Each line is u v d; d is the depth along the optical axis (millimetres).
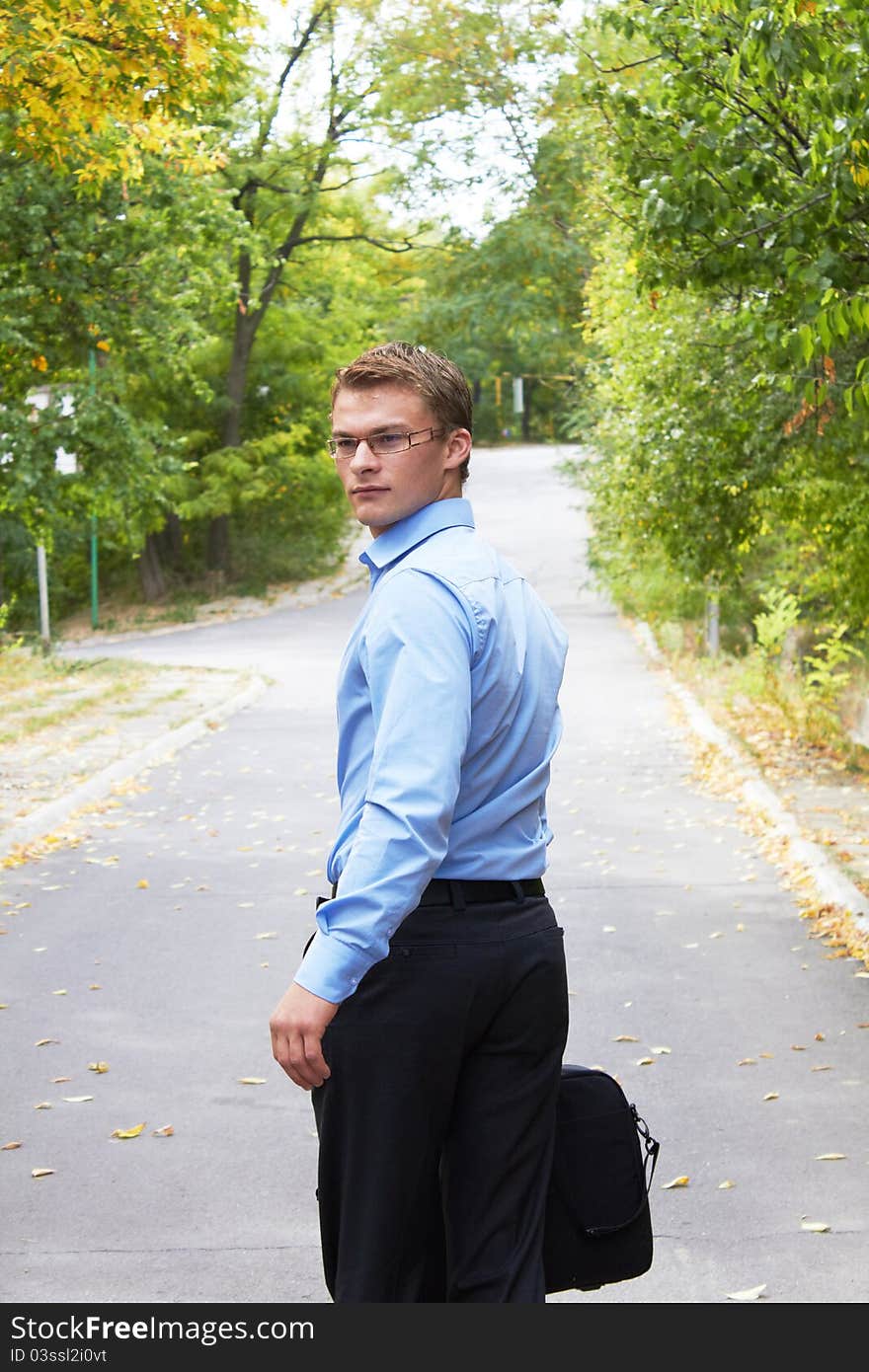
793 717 14484
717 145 6934
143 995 6727
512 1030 2508
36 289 16719
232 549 38688
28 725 16000
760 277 7477
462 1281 2484
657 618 23344
